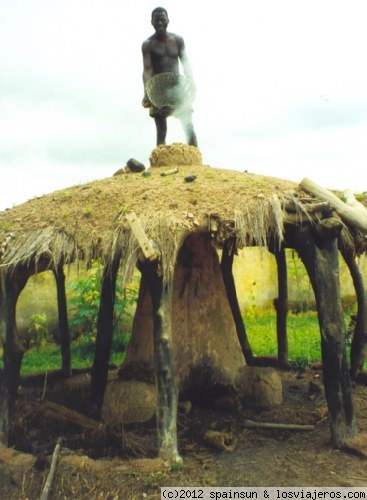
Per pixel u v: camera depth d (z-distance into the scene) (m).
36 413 6.13
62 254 5.36
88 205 5.81
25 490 4.61
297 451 5.17
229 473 4.75
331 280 5.23
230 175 6.37
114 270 5.63
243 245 5.04
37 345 12.08
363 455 4.84
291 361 9.16
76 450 5.41
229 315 6.99
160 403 4.82
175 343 6.59
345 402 5.11
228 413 6.43
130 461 4.77
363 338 7.58
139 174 6.70
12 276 5.64
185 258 6.80
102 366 7.23
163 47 7.06
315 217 5.25
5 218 6.34
